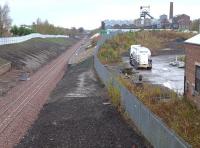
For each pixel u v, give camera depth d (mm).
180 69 46188
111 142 17984
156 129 15445
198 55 20969
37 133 20531
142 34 86562
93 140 18531
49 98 31781
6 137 19969
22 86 37688
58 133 20172
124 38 79000
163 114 19766
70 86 36781
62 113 25109
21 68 51656
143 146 16875
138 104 19094
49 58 76875
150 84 31125
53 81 42812
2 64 46156
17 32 101750
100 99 28688
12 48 63938
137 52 46750
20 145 18453
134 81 31984
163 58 60719
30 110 26844
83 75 44469
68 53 93188
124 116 22344
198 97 20984
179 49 74375
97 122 21859
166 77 38594
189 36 88938
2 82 39312
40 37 111750
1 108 27062
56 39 133750
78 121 22438
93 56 60719
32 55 67562
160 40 86250
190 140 15078
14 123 22922
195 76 21703
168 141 13641
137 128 19375
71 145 17984
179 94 26000
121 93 24625
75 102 28406
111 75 30094
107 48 65812
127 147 17047
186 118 18625
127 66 49438
